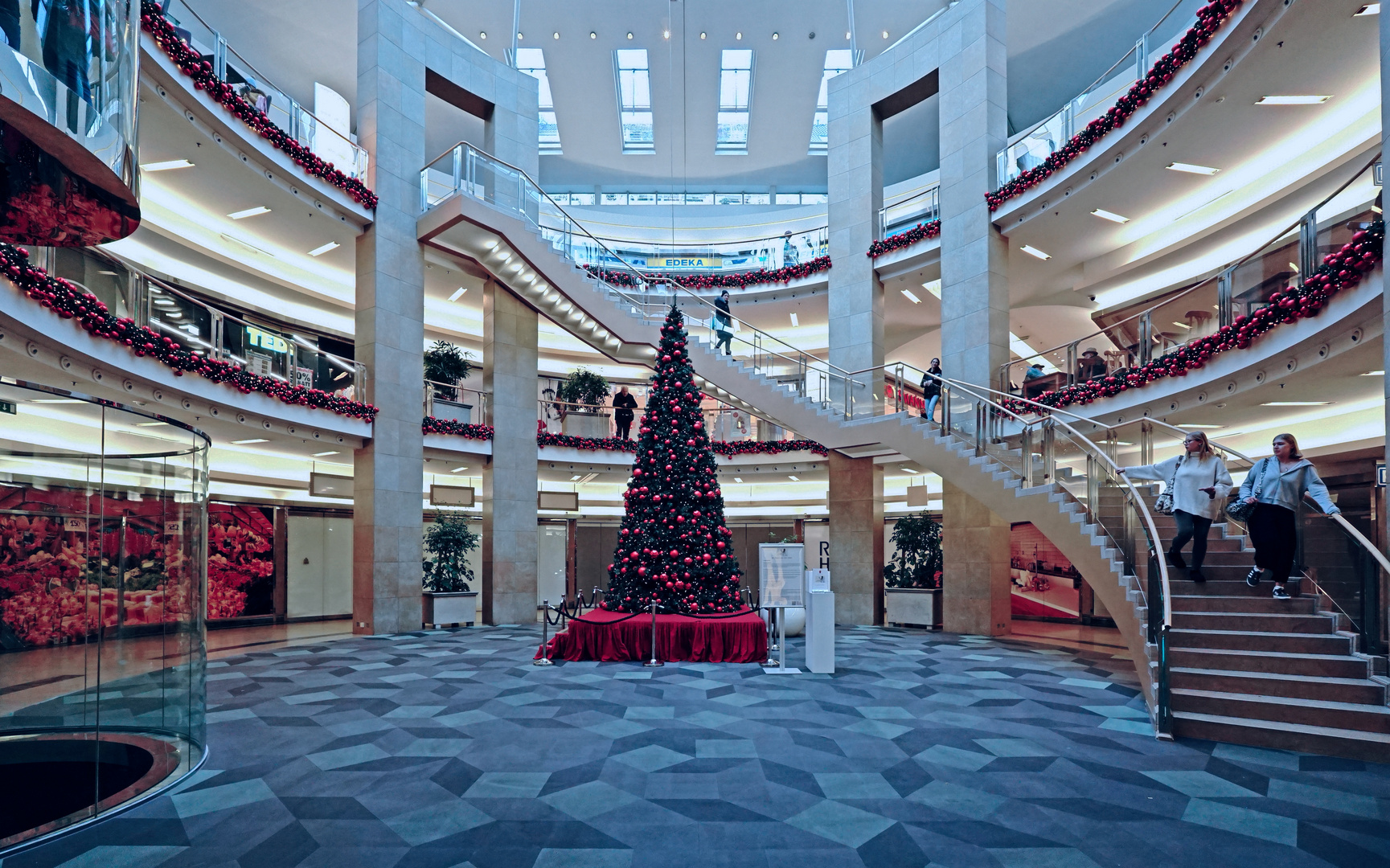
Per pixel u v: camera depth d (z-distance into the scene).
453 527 16.39
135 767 5.11
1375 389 9.71
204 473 5.96
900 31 21.36
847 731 6.62
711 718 7.12
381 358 14.52
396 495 14.62
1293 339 8.46
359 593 14.35
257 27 19.19
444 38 16.20
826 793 5.03
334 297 17.62
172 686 5.44
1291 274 8.38
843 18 20.89
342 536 19.70
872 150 17.48
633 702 7.79
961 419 12.44
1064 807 4.75
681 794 5.02
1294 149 11.78
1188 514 7.78
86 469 5.03
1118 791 5.05
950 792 5.05
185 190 13.21
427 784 5.22
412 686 8.73
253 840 4.27
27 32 3.73
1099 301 17.22
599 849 4.14
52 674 4.77
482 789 5.12
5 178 4.40
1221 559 8.07
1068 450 10.15
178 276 15.28
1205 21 10.02
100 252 9.13
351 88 21.61
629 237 26.33
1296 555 7.39
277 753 5.99
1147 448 10.11
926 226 16.05
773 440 18.66
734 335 15.41
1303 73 9.94
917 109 23.17
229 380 11.41
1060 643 13.18
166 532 5.48
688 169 27.56
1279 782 5.21
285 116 13.02
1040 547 18.73
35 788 4.67
